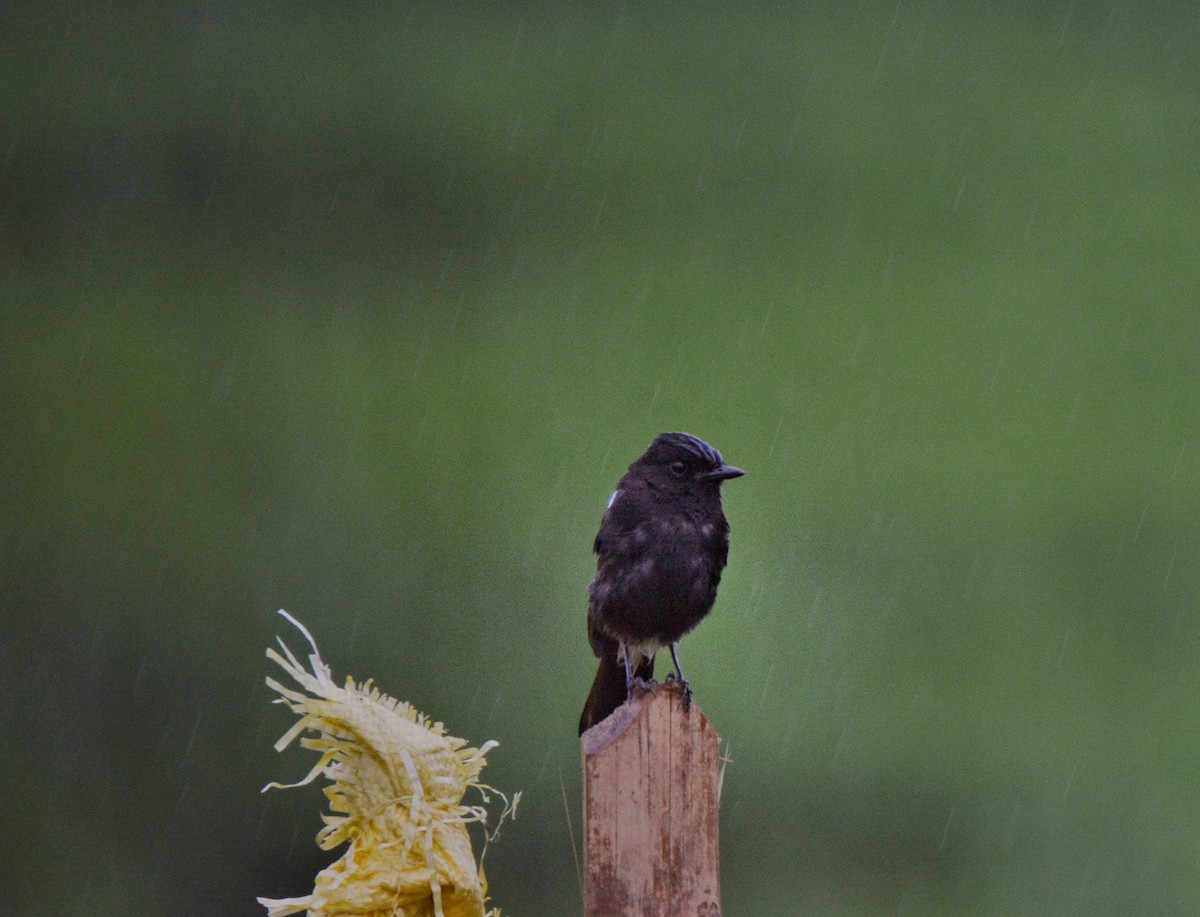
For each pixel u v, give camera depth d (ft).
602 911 23.02
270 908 22.93
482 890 22.95
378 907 22.91
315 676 22.95
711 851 23.03
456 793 22.95
